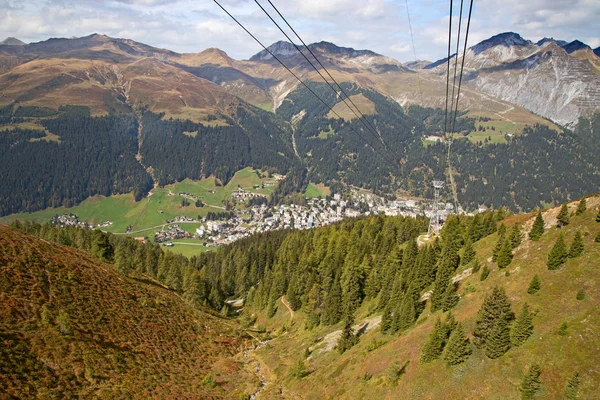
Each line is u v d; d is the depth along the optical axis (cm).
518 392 4809
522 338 5269
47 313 7219
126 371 6969
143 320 9144
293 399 7019
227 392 7512
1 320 6538
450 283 7438
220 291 16050
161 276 14075
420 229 15612
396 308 7794
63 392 5738
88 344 7100
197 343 9500
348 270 11475
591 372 4541
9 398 5159
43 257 8956
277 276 14350
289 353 9400
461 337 5572
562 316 5434
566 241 6975
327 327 10212
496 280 7225
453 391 5278
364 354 7256
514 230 8006
